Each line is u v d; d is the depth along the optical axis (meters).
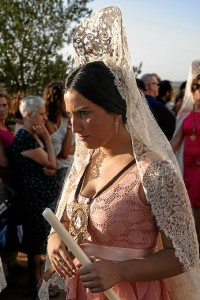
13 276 4.37
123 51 1.67
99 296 1.71
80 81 1.56
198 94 4.17
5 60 11.69
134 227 1.62
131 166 1.65
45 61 11.77
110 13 1.70
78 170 1.86
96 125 1.58
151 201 1.57
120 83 1.61
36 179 3.79
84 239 1.69
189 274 1.67
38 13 11.66
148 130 1.69
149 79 6.49
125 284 1.67
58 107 4.12
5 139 3.87
